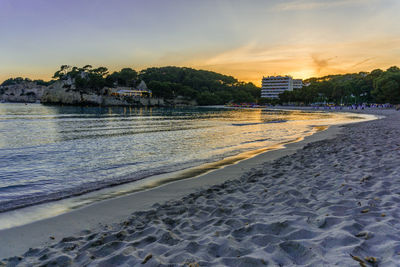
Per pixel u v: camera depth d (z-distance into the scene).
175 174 10.52
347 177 6.81
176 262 3.21
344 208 4.42
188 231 4.54
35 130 30.53
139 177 10.15
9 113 72.88
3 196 8.02
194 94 187.38
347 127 29.67
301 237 3.46
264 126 36.81
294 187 6.63
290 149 15.59
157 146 18.38
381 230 3.19
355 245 2.90
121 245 4.08
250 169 10.62
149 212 6.00
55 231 5.40
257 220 4.51
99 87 154.62
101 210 6.59
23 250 4.59
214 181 9.18
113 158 14.19
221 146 18.20
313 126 35.88
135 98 155.38
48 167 12.09
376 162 8.39
